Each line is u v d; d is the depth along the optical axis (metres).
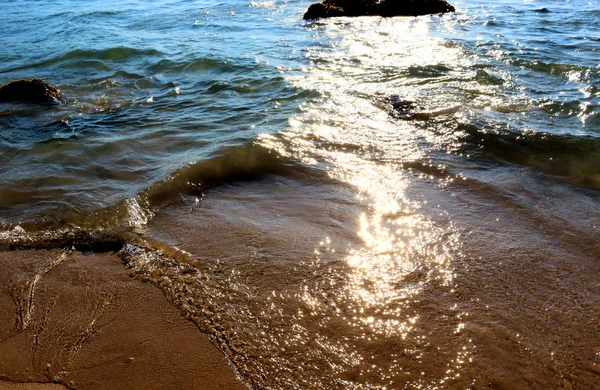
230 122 6.14
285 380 2.48
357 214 3.99
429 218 3.88
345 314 2.90
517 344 2.64
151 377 2.55
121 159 5.20
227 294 3.11
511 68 8.05
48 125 6.45
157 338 2.80
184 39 11.85
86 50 10.63
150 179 4.66
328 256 3.45
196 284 3.22
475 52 9.22
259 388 2.45
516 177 4.51
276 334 2.78
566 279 3.14
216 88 7.70
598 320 2.80
